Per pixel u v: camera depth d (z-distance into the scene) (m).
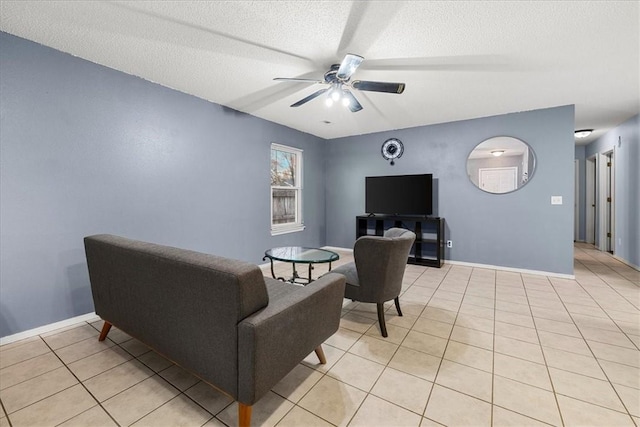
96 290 2.09
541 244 3.94
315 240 5.64
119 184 2.73
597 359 1.92
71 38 2.17
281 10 1.85
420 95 3.36
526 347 2.08
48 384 1.67
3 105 2.08
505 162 4.14
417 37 2.14
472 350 2.05
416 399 1.56
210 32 2.10
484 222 4.32
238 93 3.31
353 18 1.93
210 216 3.59
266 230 4.44
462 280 3.71
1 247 2.10
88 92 2.51
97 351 2.03
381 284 2.25
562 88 3.14
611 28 2.02
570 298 3.05
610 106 3.76
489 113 4.09
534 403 1.52
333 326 1.86
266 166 4.43
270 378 1.35
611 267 4.34
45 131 2.27
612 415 1.44
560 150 3.79
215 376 1.39
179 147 3.22
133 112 2.81
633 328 2.36
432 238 4.70
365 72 2.73
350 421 1.41
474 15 1.89
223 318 1.31
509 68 2.65
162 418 1.43
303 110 3.95
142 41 2.21
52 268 2.33
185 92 3.27
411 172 4.91
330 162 5.86
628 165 4.39
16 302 2.17
